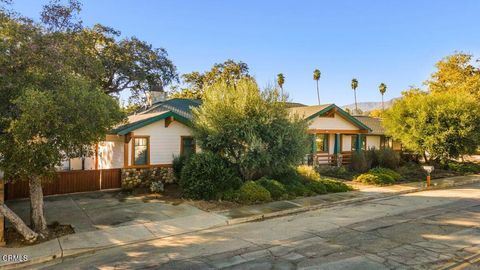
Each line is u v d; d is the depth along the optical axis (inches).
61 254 306.7
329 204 517.7
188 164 558.9
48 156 317.1
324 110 925.2
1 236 324.2
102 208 482.0
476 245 313.7
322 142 1015.6
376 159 916.0
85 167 869.2
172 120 667.4
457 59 1444.4
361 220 418.9
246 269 264.5
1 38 324.2
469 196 592.1
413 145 943.7
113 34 1079.0
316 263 273.3
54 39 390.9
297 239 342.6
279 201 528.4
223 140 587.2
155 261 289.3
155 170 660.7
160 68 1181.1
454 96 943.7
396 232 360.5
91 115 340.8
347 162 993.5
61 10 461.1
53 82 349.7
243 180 613.0
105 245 332.8
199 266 273.9
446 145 886.4
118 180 626.8
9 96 323.3
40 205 360.5
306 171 679.7
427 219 417.7
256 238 350.6
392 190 638.5
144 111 858.1
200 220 422.9
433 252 295.3
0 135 316.2
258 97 608.1
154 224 406.6
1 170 329.1
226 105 602.2
